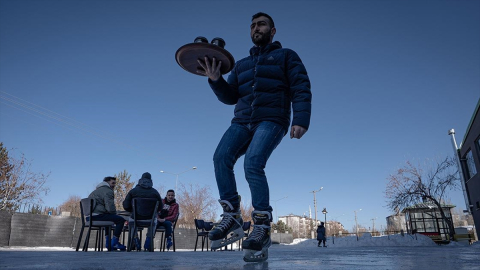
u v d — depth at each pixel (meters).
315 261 1.70
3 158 18.70
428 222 23.98
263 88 2.27
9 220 11.94
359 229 70.31
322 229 22.30
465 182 20.38
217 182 2.19
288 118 2.30
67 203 43.94
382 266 1.32
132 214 5.77
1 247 11.30
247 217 40.94
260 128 2.15
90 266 1.34
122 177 32.50
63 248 12.71
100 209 5.88
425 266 1.29
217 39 2.18
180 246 17.72
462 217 54.47
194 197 37.97
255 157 2.05
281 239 32.84
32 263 1.46
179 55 2.13
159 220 7.47
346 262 1.60
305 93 2.20
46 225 12.87
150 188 5.85
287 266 1.38
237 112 2.38
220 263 1.60
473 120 16.48
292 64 2.31
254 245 1.72
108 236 5.92
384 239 21.28
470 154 18.72
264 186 2.02
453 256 2.10
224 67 2.22
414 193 23.19
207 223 9.30
